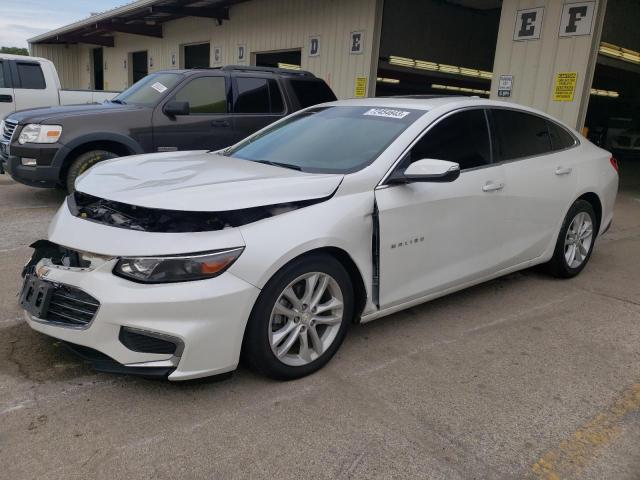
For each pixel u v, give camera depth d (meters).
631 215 8.59
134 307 2.65
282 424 2.74
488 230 4.09
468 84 21.08
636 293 4.91
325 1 11.64
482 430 2.78
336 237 3.11
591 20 7.78
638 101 23.56
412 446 2.62
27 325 3.66
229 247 2.76
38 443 2.52
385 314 3.58
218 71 7.57
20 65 10.51
